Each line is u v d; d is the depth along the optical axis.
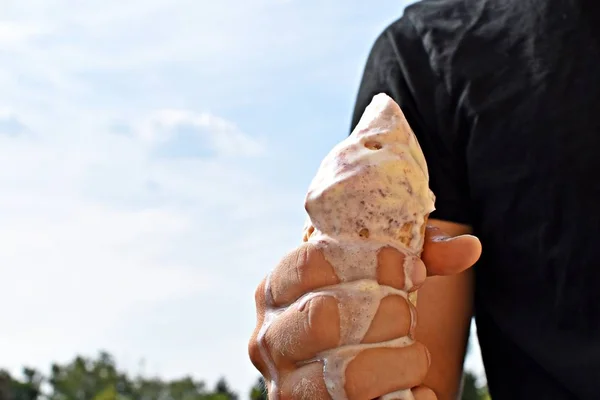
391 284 0.41
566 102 0.55
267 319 0.42
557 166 0.54
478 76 0.57
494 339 0.57
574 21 0.57
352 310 0.40
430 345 0.54
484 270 0.57
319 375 0.40
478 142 0.56
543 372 0.54
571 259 0.53
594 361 0.51
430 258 0.42
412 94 0.59
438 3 0.63
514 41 0.58
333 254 0.41
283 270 0.42
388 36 0.63
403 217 0.42
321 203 0.42
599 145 0.54
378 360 0.40
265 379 0.43
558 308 0.53
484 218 0.56
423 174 0.43
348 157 0.42
